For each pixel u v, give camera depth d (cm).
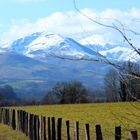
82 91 10612
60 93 10988
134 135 1154
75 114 6438
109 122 4634
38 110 7675
